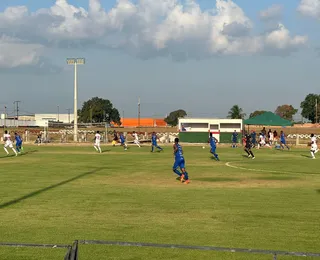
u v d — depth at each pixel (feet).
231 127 197.26
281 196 53.93
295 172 81.71
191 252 31.12
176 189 59.67
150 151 144.25
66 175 75.61
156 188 60.49
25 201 49.83
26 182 66.18
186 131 200.13
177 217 41.65
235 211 44.47
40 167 89.76
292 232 36.17
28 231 36.17
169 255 30.55
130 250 31.55
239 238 34.35
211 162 103.76
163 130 336.70
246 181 68.59
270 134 170.19
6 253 30.81
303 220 40.55
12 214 42.80
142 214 42.96
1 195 53.93
